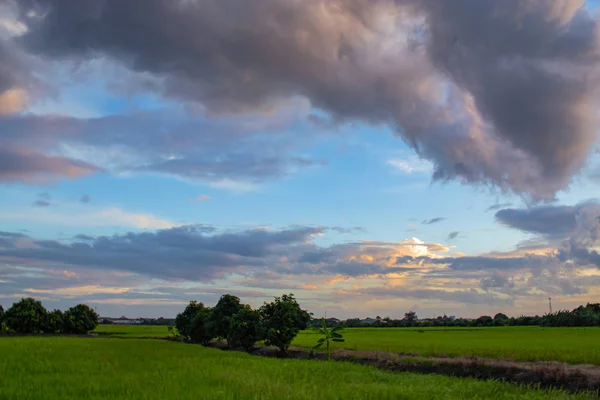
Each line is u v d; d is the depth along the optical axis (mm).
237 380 19438
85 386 17906
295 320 52406
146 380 19562
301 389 17516
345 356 42062
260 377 21203
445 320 147625
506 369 28438
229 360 32375
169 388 17312
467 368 30484
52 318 110312
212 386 18094
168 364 27734
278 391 16797
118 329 148125
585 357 31688
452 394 19531
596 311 120062
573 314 116875
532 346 42562
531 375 26547
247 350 58469
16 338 70312
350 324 154750
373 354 40375
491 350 37812
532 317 124812
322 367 29344
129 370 24078
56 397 15672
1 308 110688
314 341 69688
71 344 49844
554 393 21234
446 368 31531
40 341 56500
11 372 22062
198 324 74875
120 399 15336
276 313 52531
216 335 66812
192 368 25078
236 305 67938
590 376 24359
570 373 25344
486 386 21484
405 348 44469
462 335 71812
